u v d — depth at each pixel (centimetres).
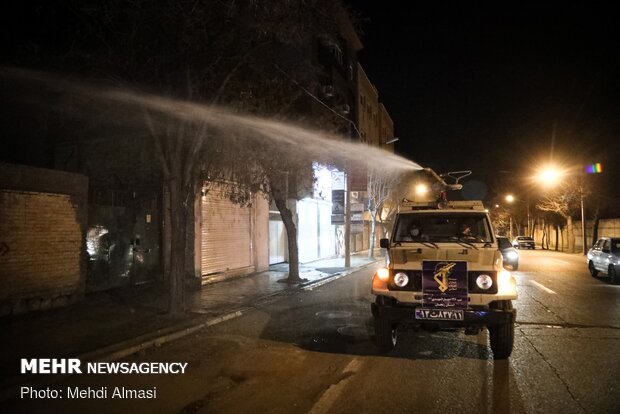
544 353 737
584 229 3656
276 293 1416
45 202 1044
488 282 677
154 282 1418
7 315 959
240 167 1373
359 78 4006
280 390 581
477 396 552
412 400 541
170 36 940
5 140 1538
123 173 1508
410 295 696
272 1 962
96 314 1002
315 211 2847
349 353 746
